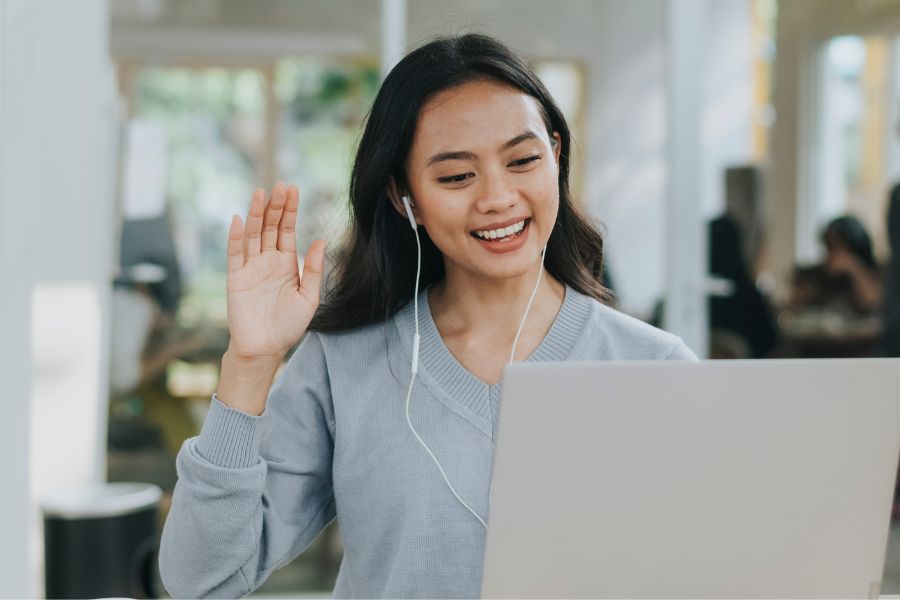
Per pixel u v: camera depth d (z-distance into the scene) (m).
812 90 4.00
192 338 3.69
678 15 3.86
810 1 3.98
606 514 1.12
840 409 1.14
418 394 1.41
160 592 3.16
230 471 1.30
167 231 3.64
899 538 3.63
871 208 4.04
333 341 1.48
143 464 3.68
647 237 3.89
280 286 1.34
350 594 1.46
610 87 3.81
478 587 1.35
